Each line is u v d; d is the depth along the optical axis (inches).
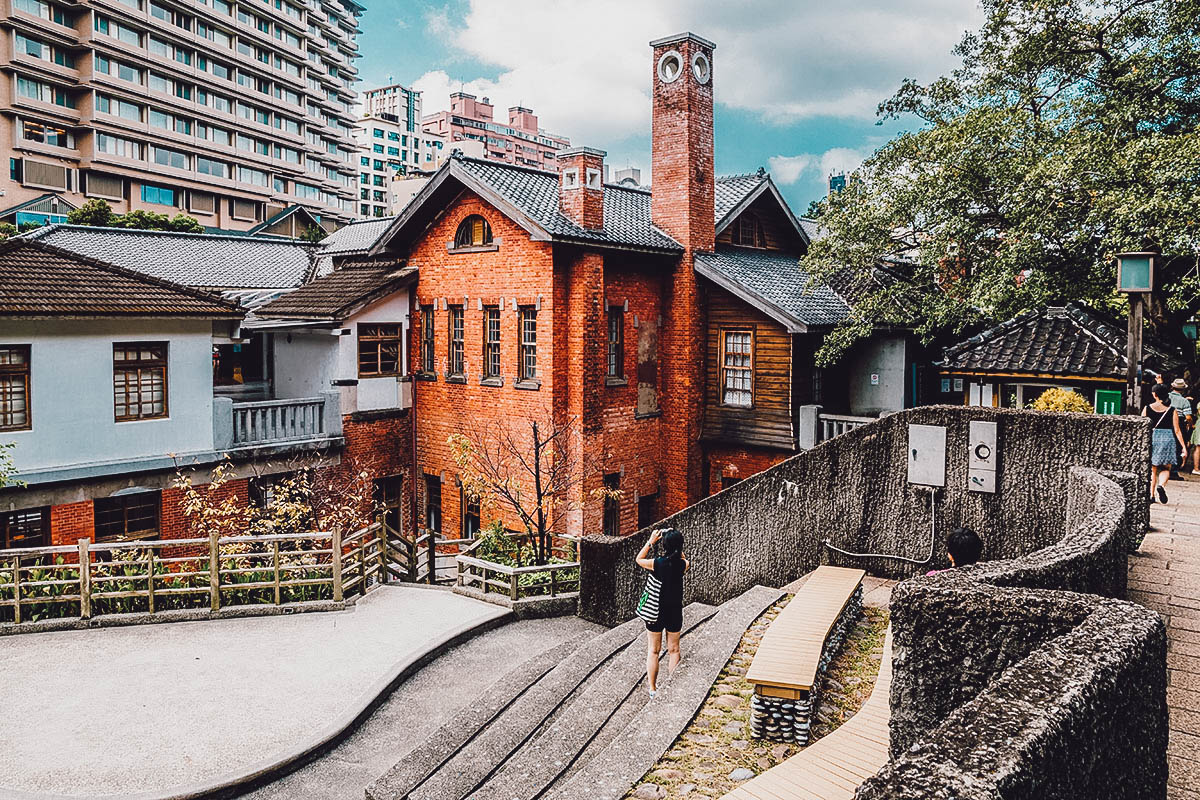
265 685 376.8
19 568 443.8
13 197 2233.0
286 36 3011.8
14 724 334.0
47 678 380.5
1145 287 445.1
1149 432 337.1
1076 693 98.5
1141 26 645.3
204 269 936.9
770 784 201.9
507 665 424.2
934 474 398.6
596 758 245.3
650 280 781.3
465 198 757.9
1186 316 771.4
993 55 701.3
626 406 756.6
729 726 267.9
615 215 793.6
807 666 261.0
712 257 780.6
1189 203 485.7
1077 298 623.2
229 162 2787.9
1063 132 641.6
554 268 693.9
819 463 431.5
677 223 777.6
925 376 804.0
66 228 912.9
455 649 446.3
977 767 82.0
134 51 2404.0
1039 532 370.3
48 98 2294.5
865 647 333.1
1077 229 572.7
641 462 775.7
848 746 222.4
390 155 4921.3
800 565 438.6
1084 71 690.8
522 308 727.7
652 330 786.8
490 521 746.2
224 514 637.3
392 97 5019.7
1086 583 181.3
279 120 2997.0
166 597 478.6
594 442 717.3
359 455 762.8
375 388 778.2
